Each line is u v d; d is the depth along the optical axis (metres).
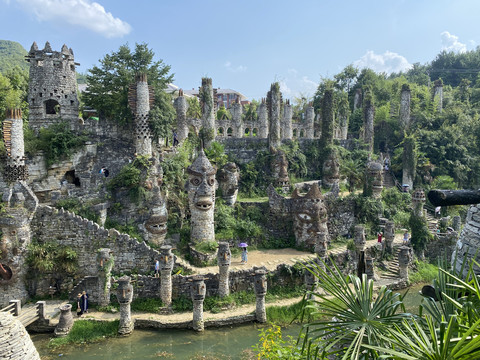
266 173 41.81
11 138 25.16
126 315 22.19
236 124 54.56
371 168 39.47
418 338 6.01
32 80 32.06
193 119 47.62
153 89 33.19
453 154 53.19
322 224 32.28
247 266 27.75
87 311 23.86
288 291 26.94
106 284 24.28
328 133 47.12
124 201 29.55
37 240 25.36
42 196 29.30
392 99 72.06
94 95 34.34
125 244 25.70
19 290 24.06
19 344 9.51
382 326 6.77
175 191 32.19
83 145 31.30
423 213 37.88
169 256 24.30
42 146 29.56
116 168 31.39
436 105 63.50
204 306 24.72
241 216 34.12
